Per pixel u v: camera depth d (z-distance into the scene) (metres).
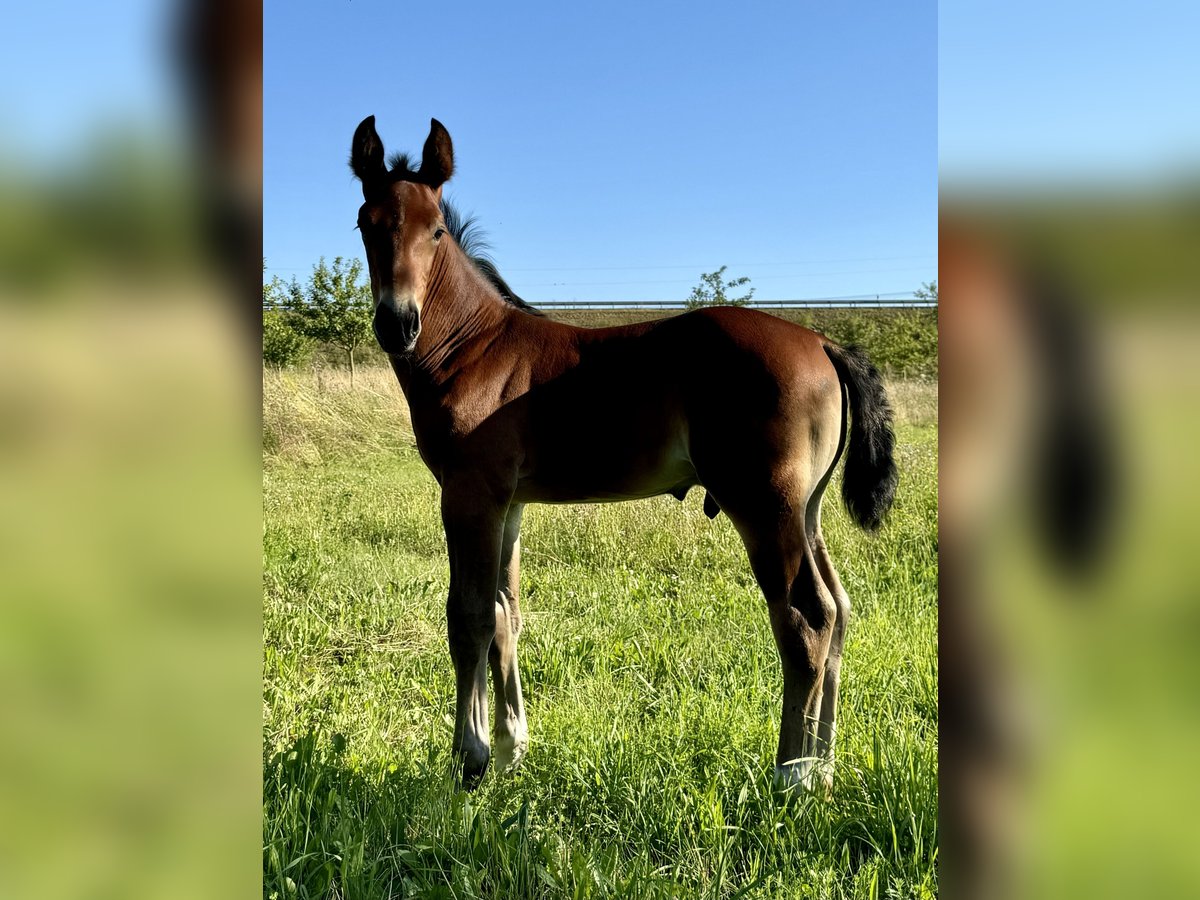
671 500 7.05
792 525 2.94
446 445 3.28
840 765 3.00
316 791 2.76
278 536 6.52
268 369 13.60
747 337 3.02
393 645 4.52
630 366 3.21
